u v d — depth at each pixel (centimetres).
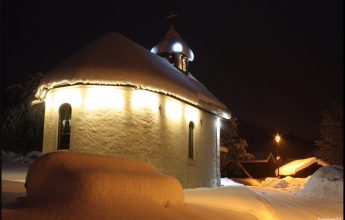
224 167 4297
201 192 1359
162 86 1493
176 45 2359
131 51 1584
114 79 1403
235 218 887
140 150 1438
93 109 1430
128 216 604
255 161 5125
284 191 2052
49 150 1483
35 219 508
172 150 1609
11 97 2544
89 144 1408
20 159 2114
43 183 637
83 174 619
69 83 1417
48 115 1516
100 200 597
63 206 552
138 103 1465
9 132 2533
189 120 1792
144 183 708
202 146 1920
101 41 1585
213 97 2231
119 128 1423
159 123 1530
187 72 2422
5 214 494
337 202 1491
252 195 1350
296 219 1062
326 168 1695
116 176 660
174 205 774
